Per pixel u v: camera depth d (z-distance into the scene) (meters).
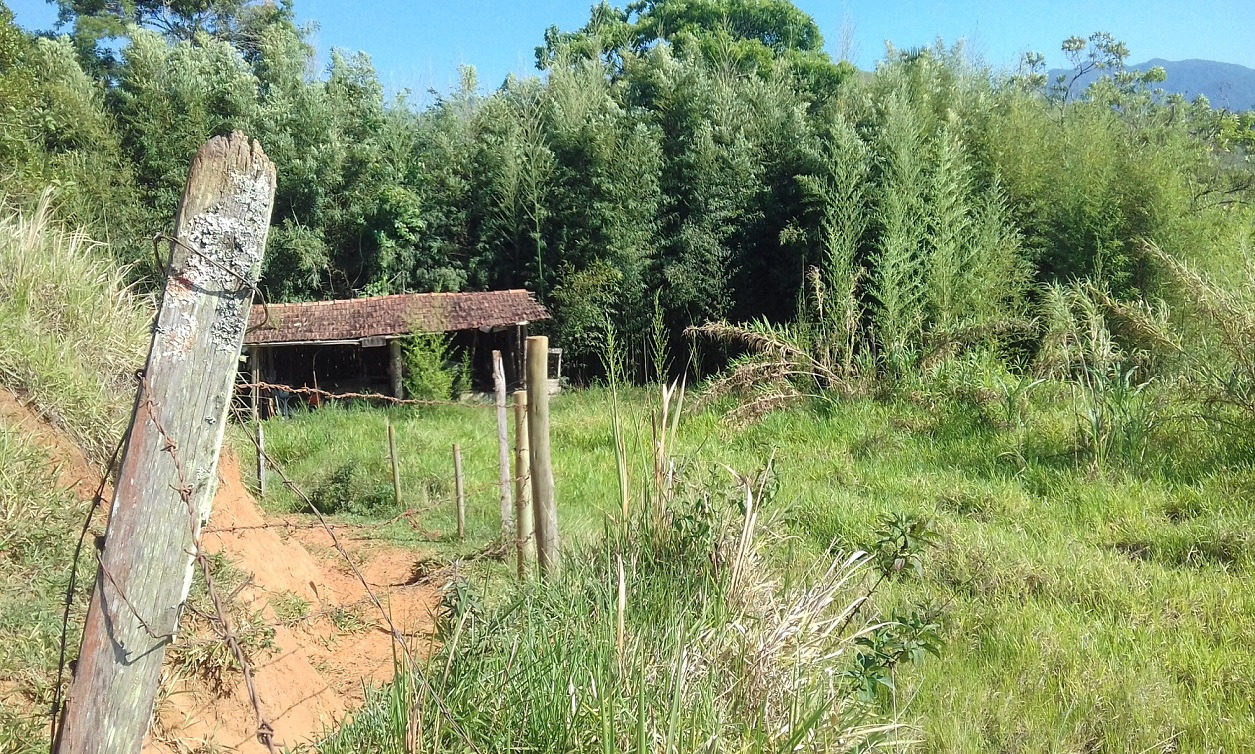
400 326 17.73
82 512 3.58
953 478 8.52
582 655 3.25
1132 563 6.27
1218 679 4.68
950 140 15.74
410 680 3.00
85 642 1.92
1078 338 11.30
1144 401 9.05
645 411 6.52
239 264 2.05
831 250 15.53
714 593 3.96
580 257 20.20
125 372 4.71
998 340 12.73
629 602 3.84
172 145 20.14
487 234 21.47
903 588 5.73
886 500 7.83
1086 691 4.55
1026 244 15.52
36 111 12.93
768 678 3.39
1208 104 22.98
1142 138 15.72
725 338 13.91
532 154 20.72
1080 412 9.22
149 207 19.81
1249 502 7.13
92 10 25.61
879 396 12.05
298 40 27.28
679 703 2.85
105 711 1.92
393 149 22.84
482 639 3.54
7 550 3.28
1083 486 7.99
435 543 6.80
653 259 19.77
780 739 3.08
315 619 4.63
